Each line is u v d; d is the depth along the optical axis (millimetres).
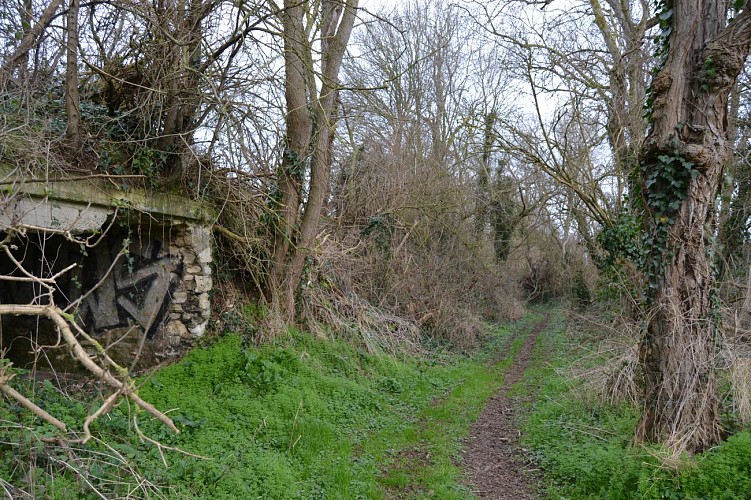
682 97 5766
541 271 27156
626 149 11742
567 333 15633
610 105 11703
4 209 4582
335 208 13906
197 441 5871
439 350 13719
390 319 12461
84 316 7438
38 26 6477
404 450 6957
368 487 5629
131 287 7633
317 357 9242
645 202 6152
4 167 5512
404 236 15172
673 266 5820
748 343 6395
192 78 7680
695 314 5734
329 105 10312
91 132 7375
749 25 5406
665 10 6090
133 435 5543
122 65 8031
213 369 7449
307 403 7250
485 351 15133
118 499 4156
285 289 9680
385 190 14422
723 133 5754
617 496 5184
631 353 7203
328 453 6305
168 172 7945
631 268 10812
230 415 6590
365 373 9812
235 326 8586
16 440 4422
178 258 7980
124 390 2809
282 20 8438
